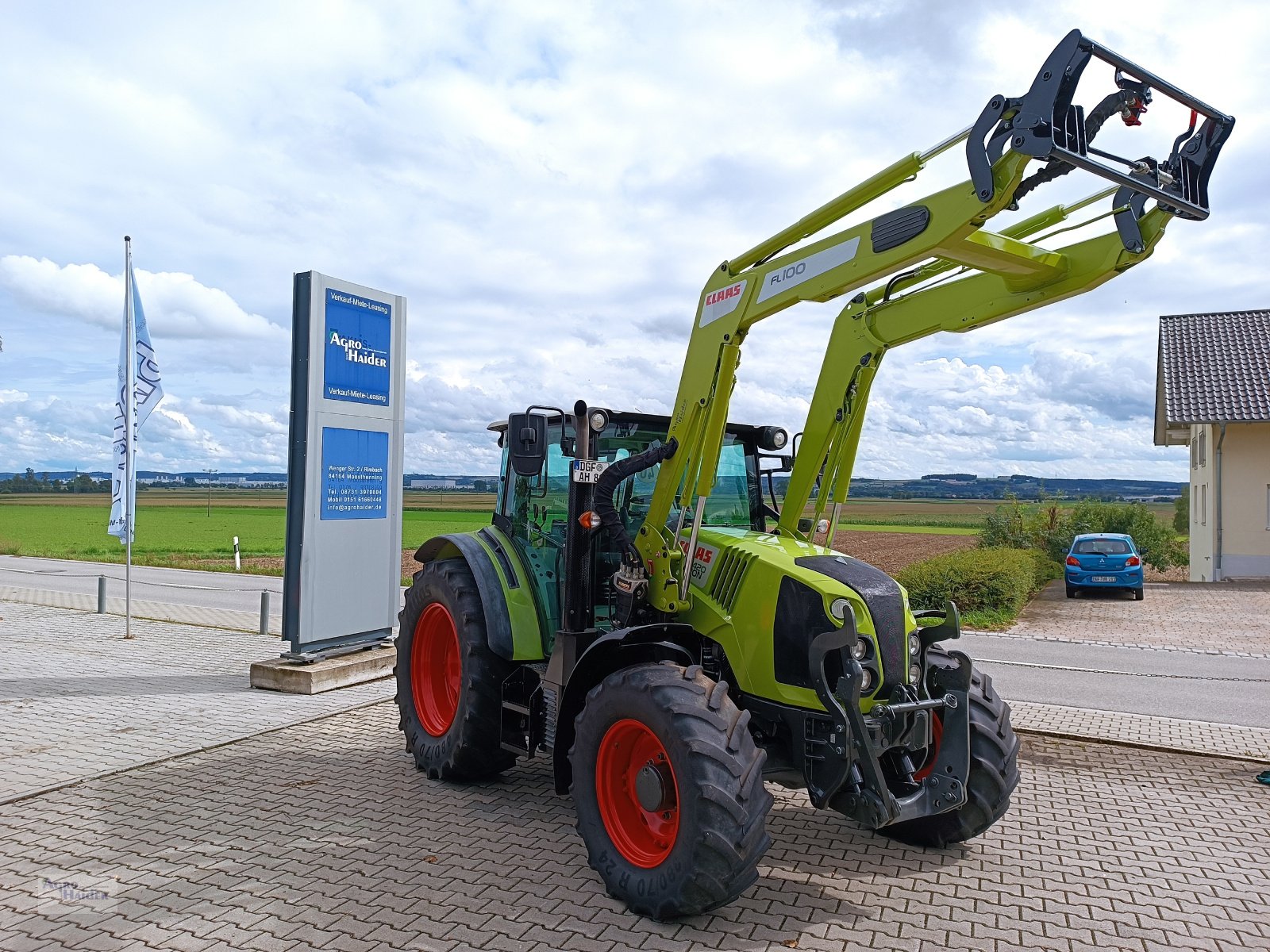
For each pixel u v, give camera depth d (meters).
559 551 5.59
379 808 5.24
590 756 4.21
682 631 4.69
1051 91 3.21
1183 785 5.96
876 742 3.98
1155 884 4.33
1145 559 29.31
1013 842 4.89
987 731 4.55
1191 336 26.42
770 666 4.28
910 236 3.81
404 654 6.19
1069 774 6.22
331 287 8.47
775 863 4.53
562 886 4.18
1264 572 23.08
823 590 4.12
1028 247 3.94
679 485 4.87
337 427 8.62
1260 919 3.97
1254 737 7.23
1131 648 12.33
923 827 4.71
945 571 16.19
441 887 4.14
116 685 8.45
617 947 3.60
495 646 5.34
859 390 4.89
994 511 29.92
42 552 30.02
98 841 4.65
